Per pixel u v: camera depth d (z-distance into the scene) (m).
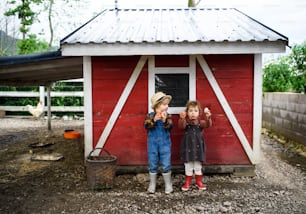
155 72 5.01
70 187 4.63
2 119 12.36
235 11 7.09
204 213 3.76
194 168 4.50
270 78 9.80
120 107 5.06
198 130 4.48
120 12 7.20
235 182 4.84
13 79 7.72
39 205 3.99
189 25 5.57
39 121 11.92
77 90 12.86
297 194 4.36
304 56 8.73
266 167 5.71
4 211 3.81
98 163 4.45
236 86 5.01
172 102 5.04
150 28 5.33
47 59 5.18
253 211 3.81
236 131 5.05
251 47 4.29
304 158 6.42
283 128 8.28
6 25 17.33
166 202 4.07
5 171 5.46
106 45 4.34
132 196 4.28
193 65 4.98
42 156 6.22
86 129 5.08
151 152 4.37
